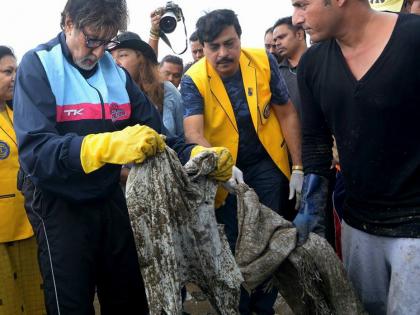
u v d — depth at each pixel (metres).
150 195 1.80
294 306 2.27
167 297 1.78
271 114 3.07
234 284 1.94
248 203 2.21
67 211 2.11
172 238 1.81
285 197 3.15
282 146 3.08
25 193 2.19
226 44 2.88
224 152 1.98
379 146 1.99
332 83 2.05
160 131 2.43
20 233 2.89
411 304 2.02
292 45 3.80
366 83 1.93
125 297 2.35
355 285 2.31
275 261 2.12
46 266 2.14
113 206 2.25
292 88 3.72
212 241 1.93
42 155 1.89
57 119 2.09
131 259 2.31
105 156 1.79
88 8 2.04
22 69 2.07
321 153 2.31
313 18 1.96
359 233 2.21
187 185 1.88
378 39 1.93
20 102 2.03
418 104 1.90
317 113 2.26
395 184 2.02
